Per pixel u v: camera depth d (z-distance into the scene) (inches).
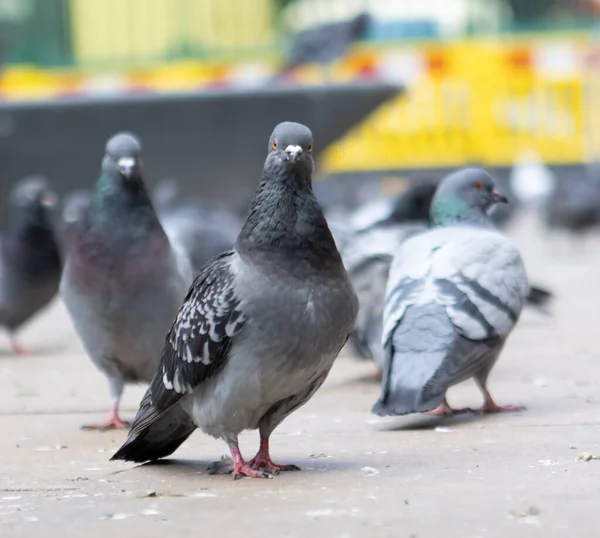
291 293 237.1
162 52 1010.1
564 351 469.4
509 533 197.0
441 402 297.3
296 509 219.5
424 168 1285.7
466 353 305.9
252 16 1055.0
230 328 238.2
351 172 1291.8
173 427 265.0
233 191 887.7
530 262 1003.3
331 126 862.5
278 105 856.9
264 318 236.7
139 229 331.3
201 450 291.1
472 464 257.9
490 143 1279.5
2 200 884.0
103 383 430.9
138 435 257.8
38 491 247.1
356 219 533.0
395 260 334.0
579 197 1165.1
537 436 290.7
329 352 243.4
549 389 373.7
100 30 1002.1
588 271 889.5
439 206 361.4
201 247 625.9
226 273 242.7
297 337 237.5
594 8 1525.6
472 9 1277.1
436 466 257.4
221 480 250.1
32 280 527.5
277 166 241.1
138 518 217.5
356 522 207.8
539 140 1282.0
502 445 280.5
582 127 1275.8
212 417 247.8
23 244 523.5
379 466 260.1
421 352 304.8
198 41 1018.1
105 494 240.2
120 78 986.7
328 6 1211.9
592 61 1267.2
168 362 252.5
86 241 331.6
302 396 251.1
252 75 1010.7
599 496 220.7
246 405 244.1
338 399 372.2
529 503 216.7
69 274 337.1
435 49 1257.4
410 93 1266.0
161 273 331.9
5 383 436.1
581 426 303.3
